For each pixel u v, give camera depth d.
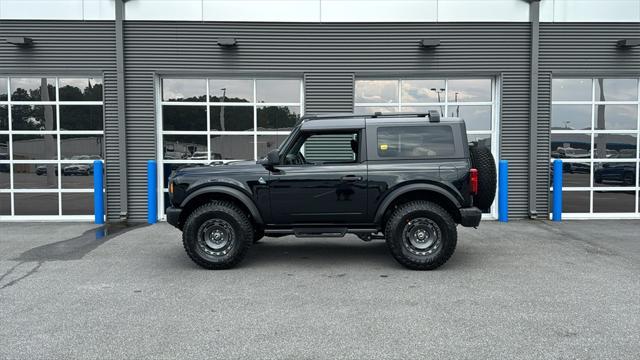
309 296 5.24
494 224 9.85
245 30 10.43
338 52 10.49
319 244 8.04
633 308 4.81
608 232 8.92
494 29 10.51
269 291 5.43
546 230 9.15
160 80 10.58
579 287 5.53
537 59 10.45
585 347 3.88
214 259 6.31
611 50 10.56
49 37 10.30
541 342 3.97
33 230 9.27
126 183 10.35
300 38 10.47
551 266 6.49
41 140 10.52
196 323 4.45
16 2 10.23
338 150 6.50
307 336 4.13
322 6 10.44
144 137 10.41
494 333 4.17
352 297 5.20
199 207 6.47
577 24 10.50
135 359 3.70
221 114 10.65
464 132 6.40
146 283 5.76
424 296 5.22
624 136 10.73
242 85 10.66
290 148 6.50
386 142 6.41
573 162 10.69
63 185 10.51
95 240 8.32
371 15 10.46
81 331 4.25
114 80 10.36
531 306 4.88
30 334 4.19
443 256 6.20
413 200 6.45
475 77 10.75
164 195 10.60
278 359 3.69
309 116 6.66
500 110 10.57
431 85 10.75
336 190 6.36
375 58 10.51
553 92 10.68
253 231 6.64
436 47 10.52
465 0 10.46
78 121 10.48
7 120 10.48
